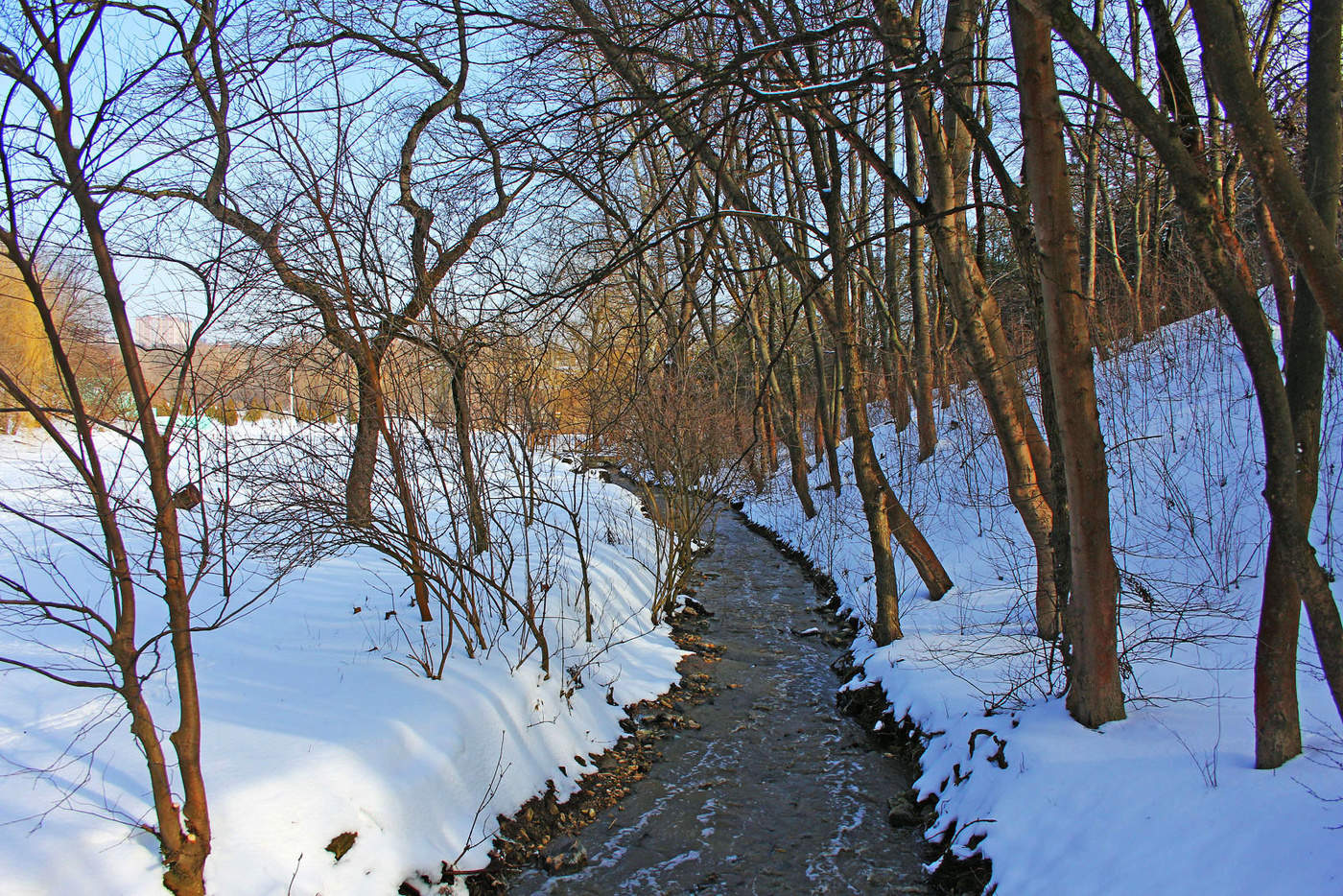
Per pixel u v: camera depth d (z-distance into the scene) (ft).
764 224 24.39
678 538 32.24
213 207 14.25
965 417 41.06
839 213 23.90
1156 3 12.56
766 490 59.36
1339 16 10.14
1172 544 23.75
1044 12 10.65
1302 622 16.39
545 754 18.12
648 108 17.52
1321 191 10.32
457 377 19.13
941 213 17.53
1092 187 38.60
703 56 22.85
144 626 18.42
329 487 17.79
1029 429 22.03
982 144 16.97
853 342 25.12
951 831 15.35
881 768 19.19
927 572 28.32
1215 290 10.61
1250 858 10.47
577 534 22.93
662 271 26.84
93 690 14.65
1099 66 10.59
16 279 10.84
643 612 29.58
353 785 13.50
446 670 18.26
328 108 16.57
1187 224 10.78
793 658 27.84
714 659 27.43
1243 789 11.65
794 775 19.12
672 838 16.39
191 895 10.55
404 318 18.07
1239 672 16.20
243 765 13.01
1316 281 9.05
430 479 19.43
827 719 22.47
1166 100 13.03
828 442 47.16
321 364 17.54
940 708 19.16
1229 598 20.06
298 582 23.35
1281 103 15.76
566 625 23.73
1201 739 13.60
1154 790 12.58
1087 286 39.27
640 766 19.70
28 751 12.25
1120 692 15.08
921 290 46.26
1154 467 27.04
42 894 9.68
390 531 18.19
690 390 31.94
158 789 10.39
